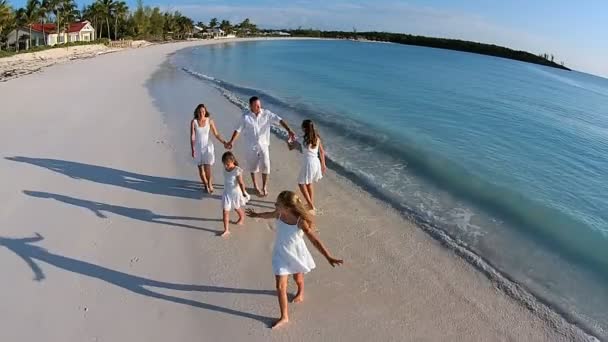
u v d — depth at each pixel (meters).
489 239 7.95
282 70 41.28
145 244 7.12
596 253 7.65
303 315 5.59
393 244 7.55
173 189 9.42
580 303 6.21
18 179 9.48
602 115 26.62
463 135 16.23
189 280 6.22
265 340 5.14
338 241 7.57
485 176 11.38
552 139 17.05
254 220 8.07
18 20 57.50
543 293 6.39
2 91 20.11
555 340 5.36
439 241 7.73
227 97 21.80
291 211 5.18
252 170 9.18
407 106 22.44
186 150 12.11
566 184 11.36
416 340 5.23
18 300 5.63
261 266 6.62
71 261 6.54
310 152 8.27
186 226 7.79
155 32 109.19
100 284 6.04
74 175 9.91
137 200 8.78
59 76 27.97
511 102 27.69
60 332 5.12
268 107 20.14
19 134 12.91
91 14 84.69
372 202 9.33
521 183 11.06
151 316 5.46
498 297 6.19
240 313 5.59
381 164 11.96
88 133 13.43
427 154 13.02
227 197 7.43
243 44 119.19
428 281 6.48
